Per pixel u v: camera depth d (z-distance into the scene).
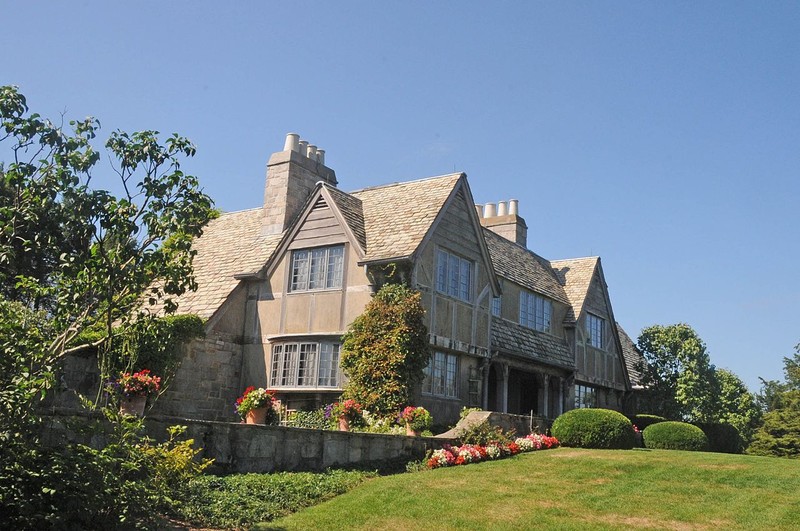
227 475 12.82
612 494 13.35
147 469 9.75
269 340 22.14
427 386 21.38
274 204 24.23
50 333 9.70
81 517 8.24
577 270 33.91
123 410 15.60
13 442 8.36
